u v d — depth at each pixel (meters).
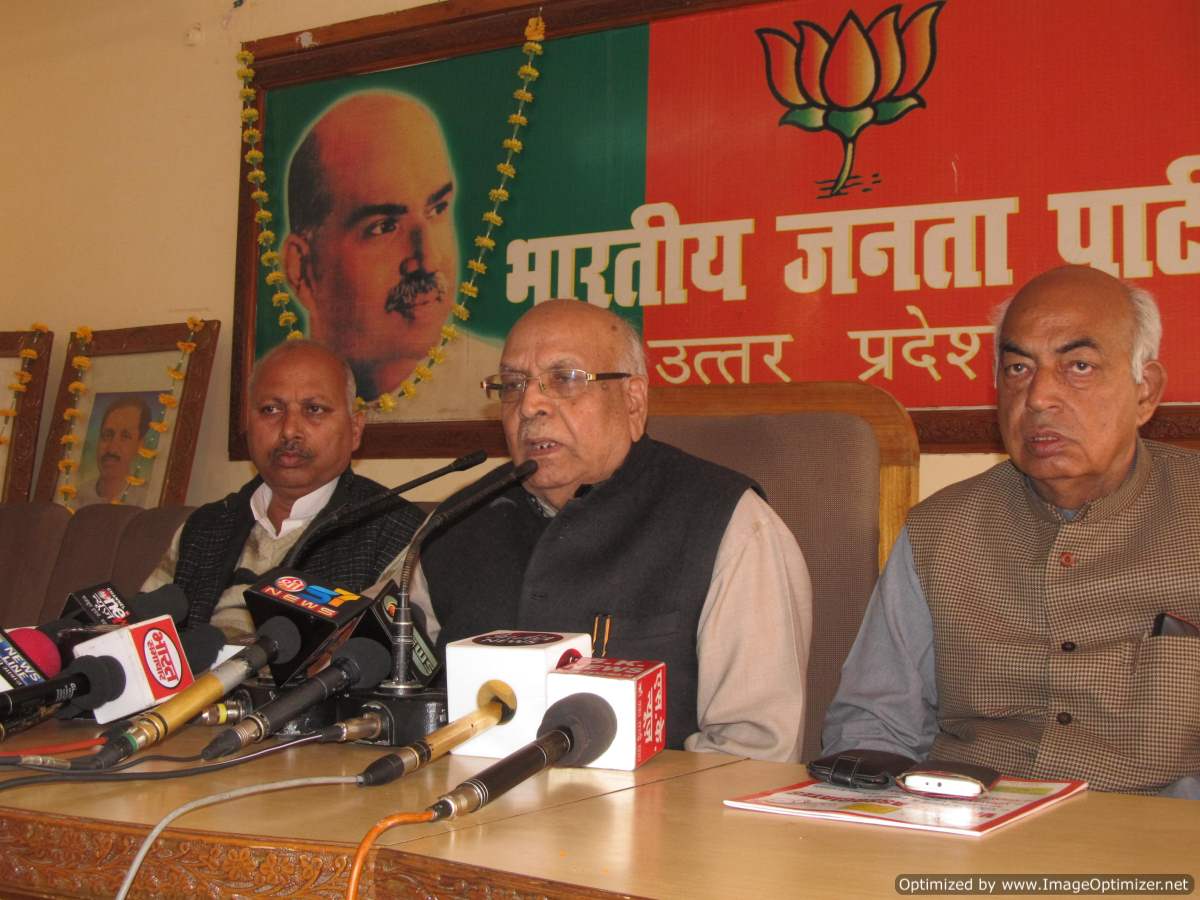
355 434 2.94
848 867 0.92
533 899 0.85
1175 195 2.90
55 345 4.62
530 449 2.12
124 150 4.59
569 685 1.38
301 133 4.18
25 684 1.58
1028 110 3.08
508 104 3.83
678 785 1.28
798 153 3.39
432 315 3.90
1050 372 1.87
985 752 1.91
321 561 2.71
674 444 2.52
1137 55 2.96
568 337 2.14
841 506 2.38
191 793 1.20
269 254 4.18
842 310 3.30
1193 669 1.78
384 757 1.24
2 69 4.88
